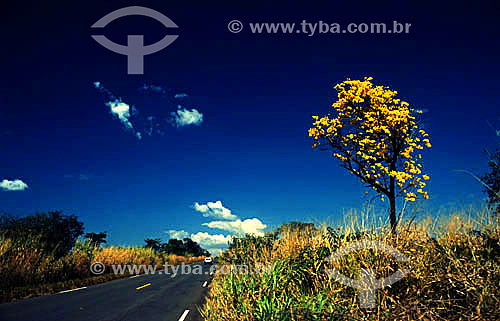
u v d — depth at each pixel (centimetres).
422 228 527
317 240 630
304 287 557
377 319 346
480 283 353
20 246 1571
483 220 526
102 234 2861
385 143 955
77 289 1441
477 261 400
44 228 1912
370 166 940
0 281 1295
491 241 473
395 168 928
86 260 2000
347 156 988
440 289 379
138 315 850
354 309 383
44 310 923
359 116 1019
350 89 1023
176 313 869
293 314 418
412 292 384
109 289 1434
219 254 1280
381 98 967
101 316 840
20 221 1908
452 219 567
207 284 1578
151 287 1502
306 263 576
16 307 974
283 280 579
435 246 471
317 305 422
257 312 491
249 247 987
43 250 1712
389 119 903
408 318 332
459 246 484
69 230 2078
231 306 593
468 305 341
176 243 7575
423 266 407
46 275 1591
